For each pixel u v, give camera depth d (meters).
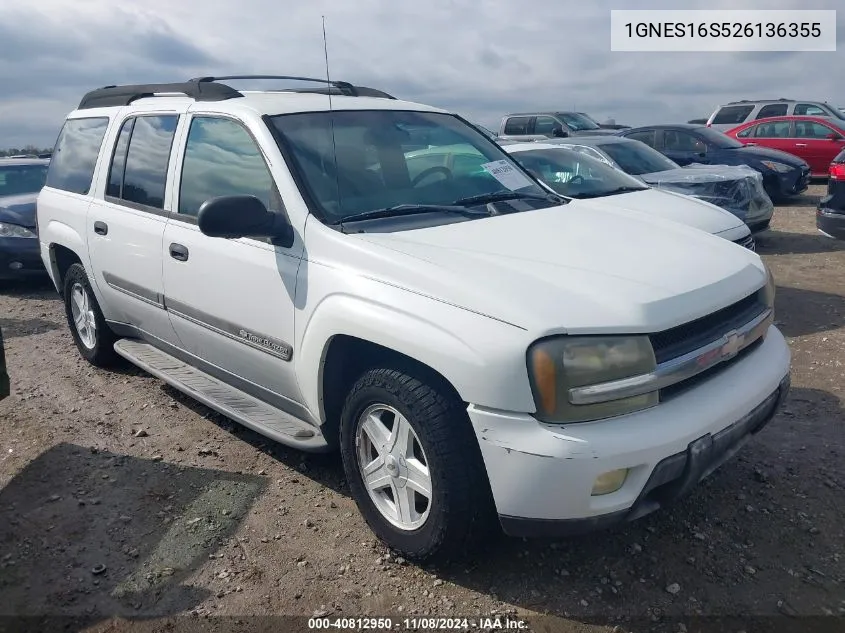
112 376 5.43
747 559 3.05
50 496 3.72
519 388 2.53
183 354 4.44
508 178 4.11
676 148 12.88
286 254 3.36
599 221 3.61
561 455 2.47
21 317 7.38
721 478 3.67
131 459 4.09
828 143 15.77
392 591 2.93
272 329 3.46
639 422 2.58
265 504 3.58
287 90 4.67
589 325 2.55
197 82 4.32
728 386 2.87
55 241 5.37
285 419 3.72
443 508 2.79
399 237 3.16
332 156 3.63
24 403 4.96
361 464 3.20
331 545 3.24
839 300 6.88
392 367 2.96
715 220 6.27
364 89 4.68
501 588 2.93
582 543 3.19
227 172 3.78
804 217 11.91
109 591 2.98
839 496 3.48
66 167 5.46
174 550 3.23
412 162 3.88
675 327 2.70
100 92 5.29
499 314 2.60
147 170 4.42
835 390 4.71
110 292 4.86
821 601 2.79
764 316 3.21
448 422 2.76
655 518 3.35
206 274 3.81
